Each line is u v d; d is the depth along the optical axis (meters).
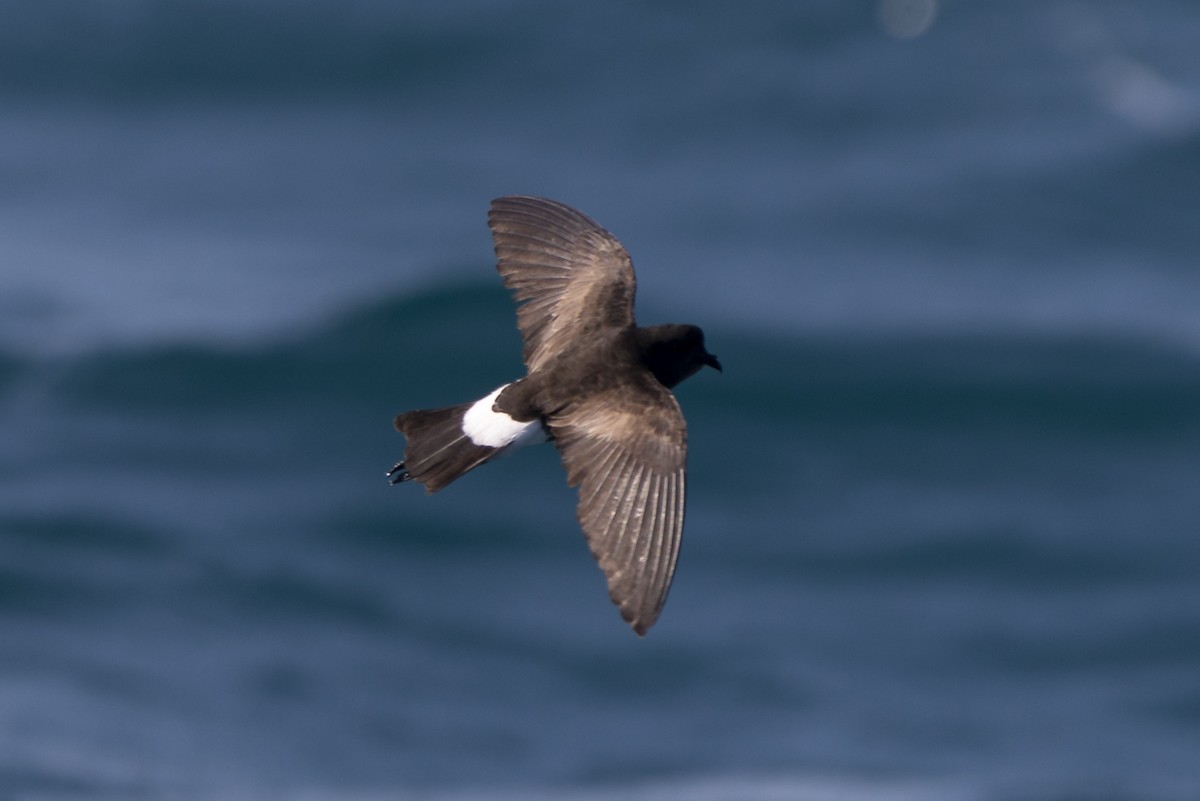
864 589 24.28
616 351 9.80
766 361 29.56
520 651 22.52
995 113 38.59
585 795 20.09
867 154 37.50
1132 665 22.75
